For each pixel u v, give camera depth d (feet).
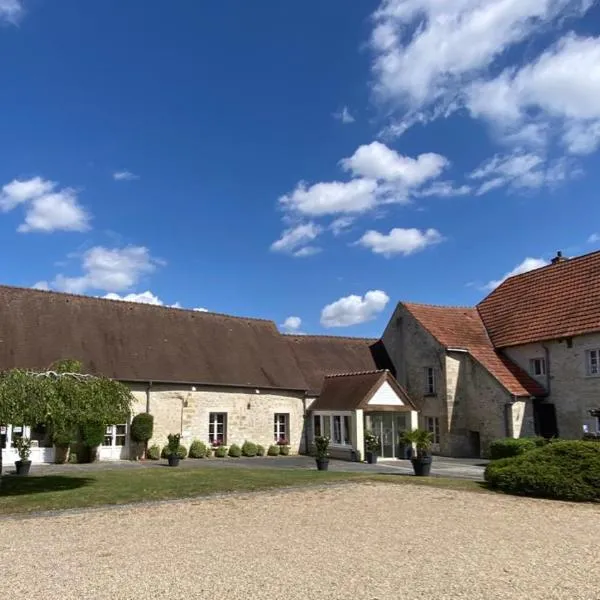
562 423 66.33
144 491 39.70
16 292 69.72
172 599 17.90
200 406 72.08
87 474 50.47
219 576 20.11
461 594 18.34
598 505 35.99
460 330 79.36
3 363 60.29
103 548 24.17
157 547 24.23
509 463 42.63
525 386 68.69
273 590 18.65
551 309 71.97
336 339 94.02
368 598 17.95
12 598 18.07
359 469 58.54
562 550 24.08
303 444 79.05
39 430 59.31
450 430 72.38
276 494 38.86
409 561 22.08
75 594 18.39
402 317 83.71
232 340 82.02
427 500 36.68
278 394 78.48
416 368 79.46
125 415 42.19
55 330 67.62
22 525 29.09
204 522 29.58
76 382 39.27
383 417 72.33
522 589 18.89
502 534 27.09
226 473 50.88
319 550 23.67
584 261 73.46
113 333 71.77
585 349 64.44
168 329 77.41
